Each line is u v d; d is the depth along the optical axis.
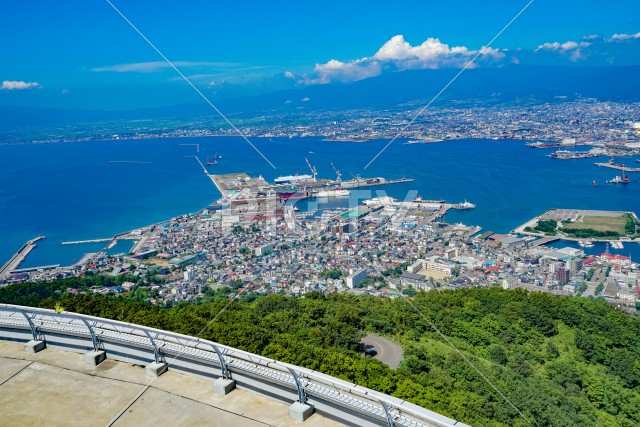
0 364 25.94
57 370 25.25
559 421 46.81
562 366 60.31
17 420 21.20
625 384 59.00
